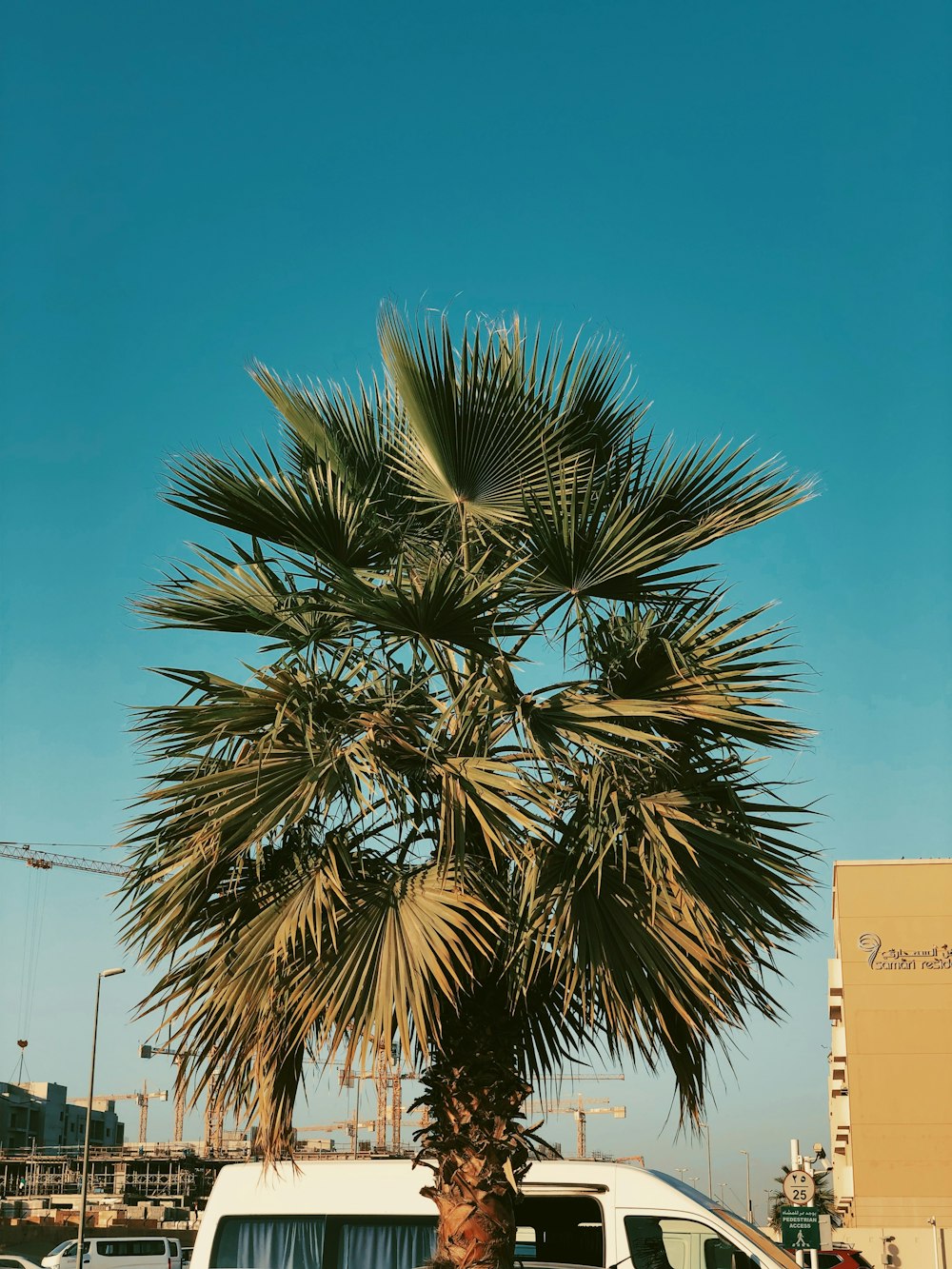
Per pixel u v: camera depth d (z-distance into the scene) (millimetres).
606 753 7070
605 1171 9375
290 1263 9633
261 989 6547
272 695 7043
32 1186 79500
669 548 7426
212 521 7906
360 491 8414
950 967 66875
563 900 6668
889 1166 64625
